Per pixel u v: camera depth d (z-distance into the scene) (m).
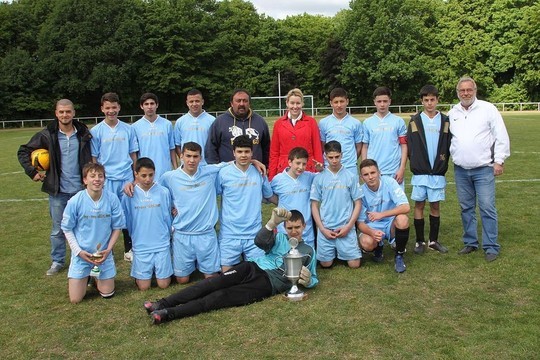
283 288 4.75
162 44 46.94
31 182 12.34
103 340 3.90
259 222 5.43
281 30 53.91
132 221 5.14
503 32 46.44
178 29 47.19
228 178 5.36
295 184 5.65
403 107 44.81
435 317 4.12
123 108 47.12
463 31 47.25
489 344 3.62
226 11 52.69
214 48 48.44
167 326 4.11
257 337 3.85
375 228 5.84
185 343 3.79
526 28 43.72
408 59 47.66
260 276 4.67
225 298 4.43
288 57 54.47
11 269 5.79
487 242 5.66
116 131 6.34
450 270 5.29
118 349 3.73
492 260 5.52
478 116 5.67
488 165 5.67
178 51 47.28
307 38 54.88
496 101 45.84
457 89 5.75
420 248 5.98
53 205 5.65
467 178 5.84
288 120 6.13
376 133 6.45
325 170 5.62
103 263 4.82
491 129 5.65
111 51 43.25
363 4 49.34
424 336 3.78
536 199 8.51
